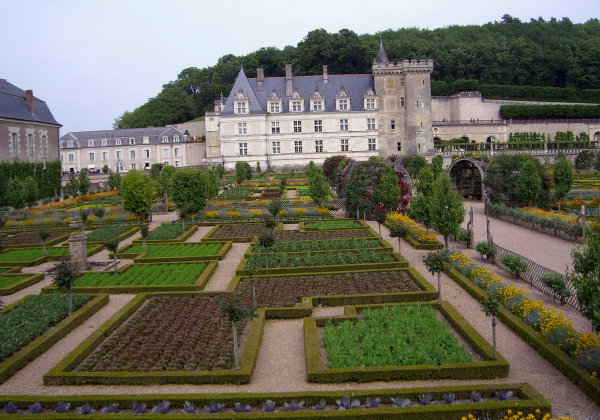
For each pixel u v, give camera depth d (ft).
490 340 55.16
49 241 119.75
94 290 76.79
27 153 224.33
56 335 59.26
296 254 94.73
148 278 82.38
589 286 45.42
